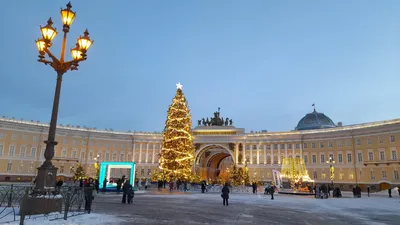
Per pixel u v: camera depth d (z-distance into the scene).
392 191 58.25
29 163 79.19
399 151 64.00
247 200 29.41
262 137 89.31
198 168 92.81
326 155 79.50
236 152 89.81
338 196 43.97
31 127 80.75
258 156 89.12
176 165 49.00
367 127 71.25
